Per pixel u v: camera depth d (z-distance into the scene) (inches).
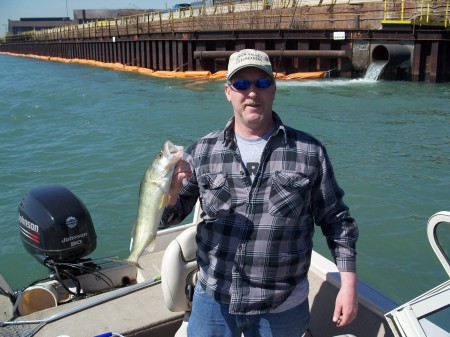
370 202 333.7
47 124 652.1
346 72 959.6
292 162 94.3
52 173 426.3
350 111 665.6
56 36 2327.8
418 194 347.6
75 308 143.0
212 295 99.3
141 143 525.0
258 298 95.4
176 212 104.8
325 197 96.4
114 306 145.6
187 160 102.7
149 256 179.9
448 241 98.7
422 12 895.7
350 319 96.2
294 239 95.0
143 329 137.2
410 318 94.6
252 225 94.0
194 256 129.3
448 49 890.7
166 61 1243.2
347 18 965.2
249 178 94.5
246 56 94.0
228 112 703.1
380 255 259.0
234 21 1112.2
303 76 962.7
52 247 166.1
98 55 1785.2
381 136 523.2
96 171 427.2
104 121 660.7
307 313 102.7
